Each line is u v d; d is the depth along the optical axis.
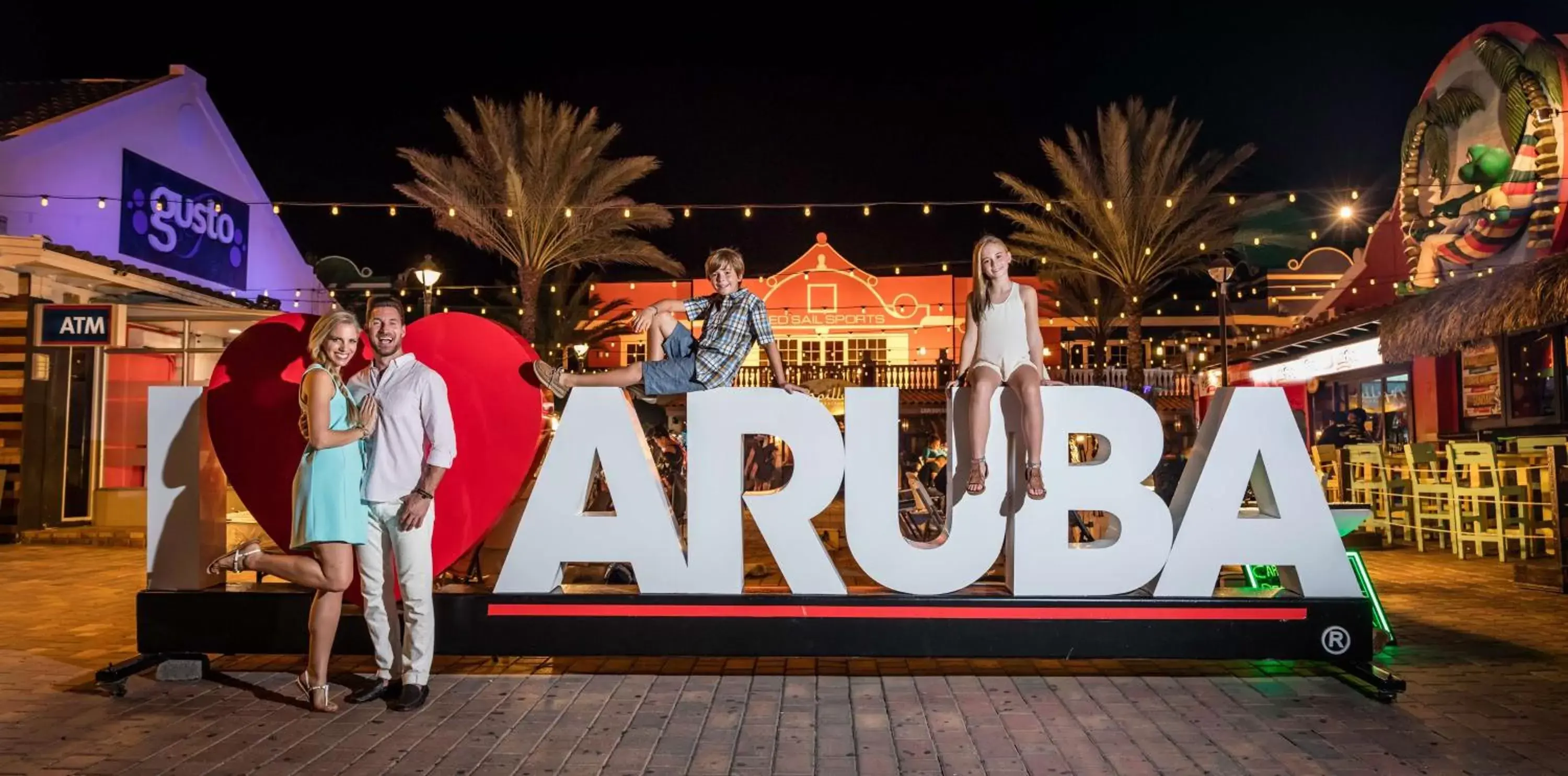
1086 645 5.21
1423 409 16.48
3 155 16.36
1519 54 13.42
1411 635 6.62
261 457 5.48
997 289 5.42
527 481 6.84
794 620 5.24
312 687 4.87
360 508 4.87
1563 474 8.53
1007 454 5.39
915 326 29.64
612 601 5.29
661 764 4.11
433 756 4.21
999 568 7.14
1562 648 6.23
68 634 6.87
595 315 30.41
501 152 20.92
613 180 21.91
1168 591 5.30
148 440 5.53
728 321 5.48
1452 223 14.97
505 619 5.29
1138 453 5.29
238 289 22.97
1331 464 14.52
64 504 13.94
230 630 5.39
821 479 5.33
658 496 5.37
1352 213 18.16
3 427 13.86
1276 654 5.21
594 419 5.41
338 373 4.91
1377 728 4.58
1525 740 4.41
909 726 4.62
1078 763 4.12
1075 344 31.38
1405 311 14.59
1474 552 11.44
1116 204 21.77
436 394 4.91
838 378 26.25
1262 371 23.20
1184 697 5.11
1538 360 13.62
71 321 13.79
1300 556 5.29
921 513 9.78
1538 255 13.27
